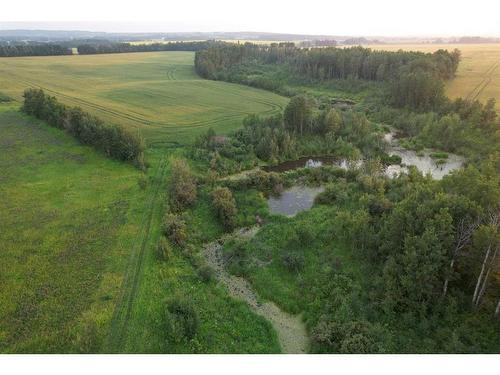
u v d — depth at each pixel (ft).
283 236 146.30
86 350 93.97
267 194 187.73
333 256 132.46
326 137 253.24
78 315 107.14
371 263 125.90
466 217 105.09
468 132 256.93
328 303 112.06
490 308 100.78
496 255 101.04
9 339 99.35
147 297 113.91
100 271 125.08
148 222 154.61
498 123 255.09
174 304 105.09
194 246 142.61
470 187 121.08
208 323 105.91
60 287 117.80
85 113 243.19
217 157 219.00
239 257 137.28
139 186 183.83
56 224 151.74
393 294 107.86
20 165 204.54
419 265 105.19
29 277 122.11
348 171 198.59
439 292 106.73
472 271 106.73
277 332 106.83
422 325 99.55
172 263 130.52
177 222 148.05
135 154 212.43
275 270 129.70
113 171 200.85
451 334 95.96
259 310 115.14
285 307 115.14
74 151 223.92
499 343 92.84
